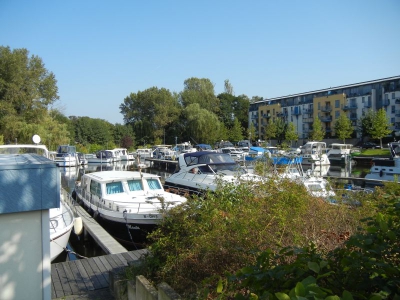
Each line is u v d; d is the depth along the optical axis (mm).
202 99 75938
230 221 4336
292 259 3562
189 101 74562
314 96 68688
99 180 12234
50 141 37219
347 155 33125
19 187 3275
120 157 44812
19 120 35375
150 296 3646
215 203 5195
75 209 12258
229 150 40750
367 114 53406
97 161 42812
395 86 56875
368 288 2232
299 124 71000
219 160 15227
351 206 6055
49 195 3387
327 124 65625
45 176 3377
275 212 4453
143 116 76125
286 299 1770
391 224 2504
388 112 57531
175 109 71375
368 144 52281
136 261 5062
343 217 5055
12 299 3342
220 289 2816
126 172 13711
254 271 2475
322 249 3691
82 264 6934
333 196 6762
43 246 3441
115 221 10758
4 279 3320
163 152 45344
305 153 36188
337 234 4422
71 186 24094
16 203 3262
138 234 10625
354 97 61656
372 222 2625
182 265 3980
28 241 3389
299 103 71188
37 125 35219
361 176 27359
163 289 3445
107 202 11453
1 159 4203
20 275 3367
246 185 6332
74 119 90125
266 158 10289
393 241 2354
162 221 5043
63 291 5637
